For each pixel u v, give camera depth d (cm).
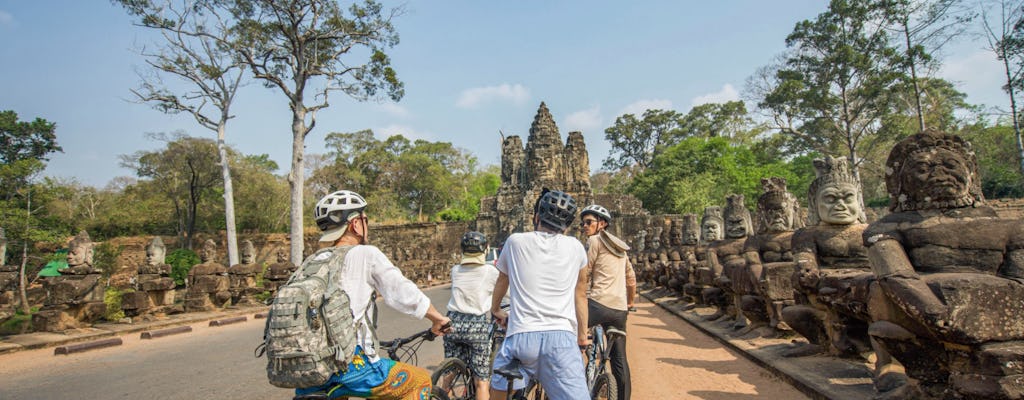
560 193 385
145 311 1435
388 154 7094
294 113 2759
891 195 471
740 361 733
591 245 531
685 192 4703
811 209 689
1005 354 334
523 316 352
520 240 372
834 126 3634
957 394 360
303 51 2744
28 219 2955
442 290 3156
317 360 276
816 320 639
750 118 6944
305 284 286
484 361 522
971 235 413
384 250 5566
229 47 2744
